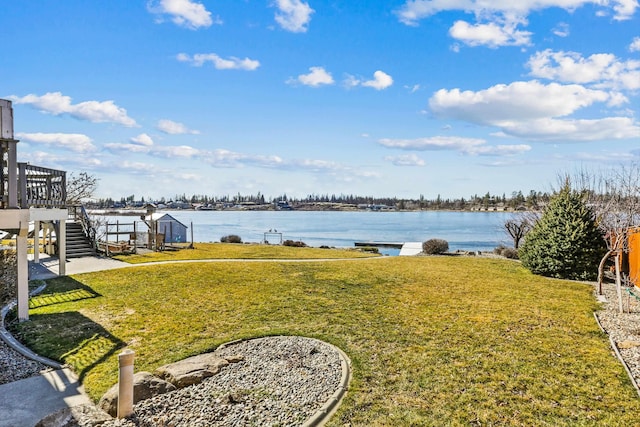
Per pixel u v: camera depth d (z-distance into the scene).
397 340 7.04
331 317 8.51
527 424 4.37
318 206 169.75
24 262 8.13
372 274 14.01
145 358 6.14
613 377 5.53
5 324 7.95
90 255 18.00
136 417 4.35
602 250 13.07
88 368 5.79
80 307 9.21
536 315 8.62
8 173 7.81
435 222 91.50
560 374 5.62
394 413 4.59
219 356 6.21
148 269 14.30
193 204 127.31
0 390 5.14
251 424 4.32
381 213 159.00
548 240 13.86
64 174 14.77
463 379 5.47
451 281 12.80
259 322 8.15
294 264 16.30
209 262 16.50
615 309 9.22
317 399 4.91
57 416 4.39
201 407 4.63
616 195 17.27
